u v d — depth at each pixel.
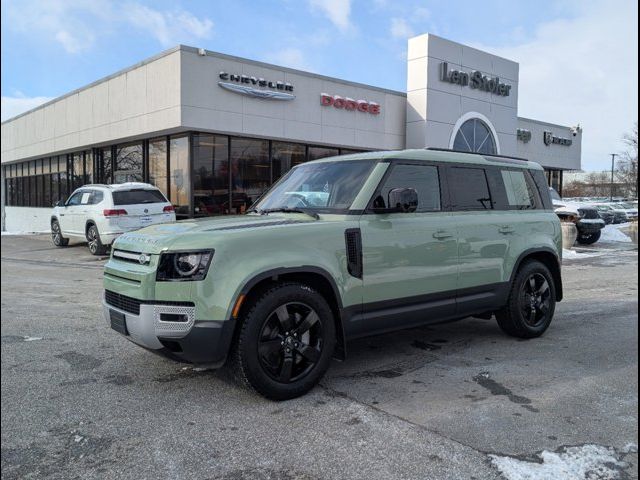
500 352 5.53
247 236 4.04
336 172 5.17
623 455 3.26
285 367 4.11
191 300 3.83
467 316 5.52
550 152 31.83
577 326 6.76
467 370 4.92
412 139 22.52
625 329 6.59
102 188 14.09
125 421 3.75
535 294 6.12
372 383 4.55
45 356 5.27
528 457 3.23
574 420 3.78
